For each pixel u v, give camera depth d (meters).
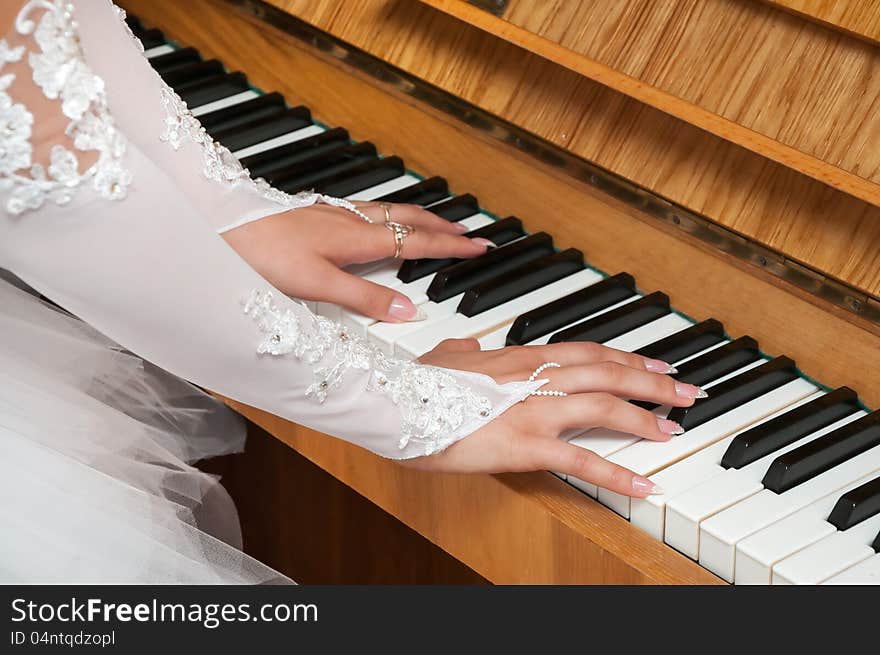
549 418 1.09
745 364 1.19
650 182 1.24
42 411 1.15
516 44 1.27
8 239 0.93
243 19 1.65
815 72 1.11
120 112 1.20
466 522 1.17
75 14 1.19
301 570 2.16
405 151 1.51
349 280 1.25
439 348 1.20
